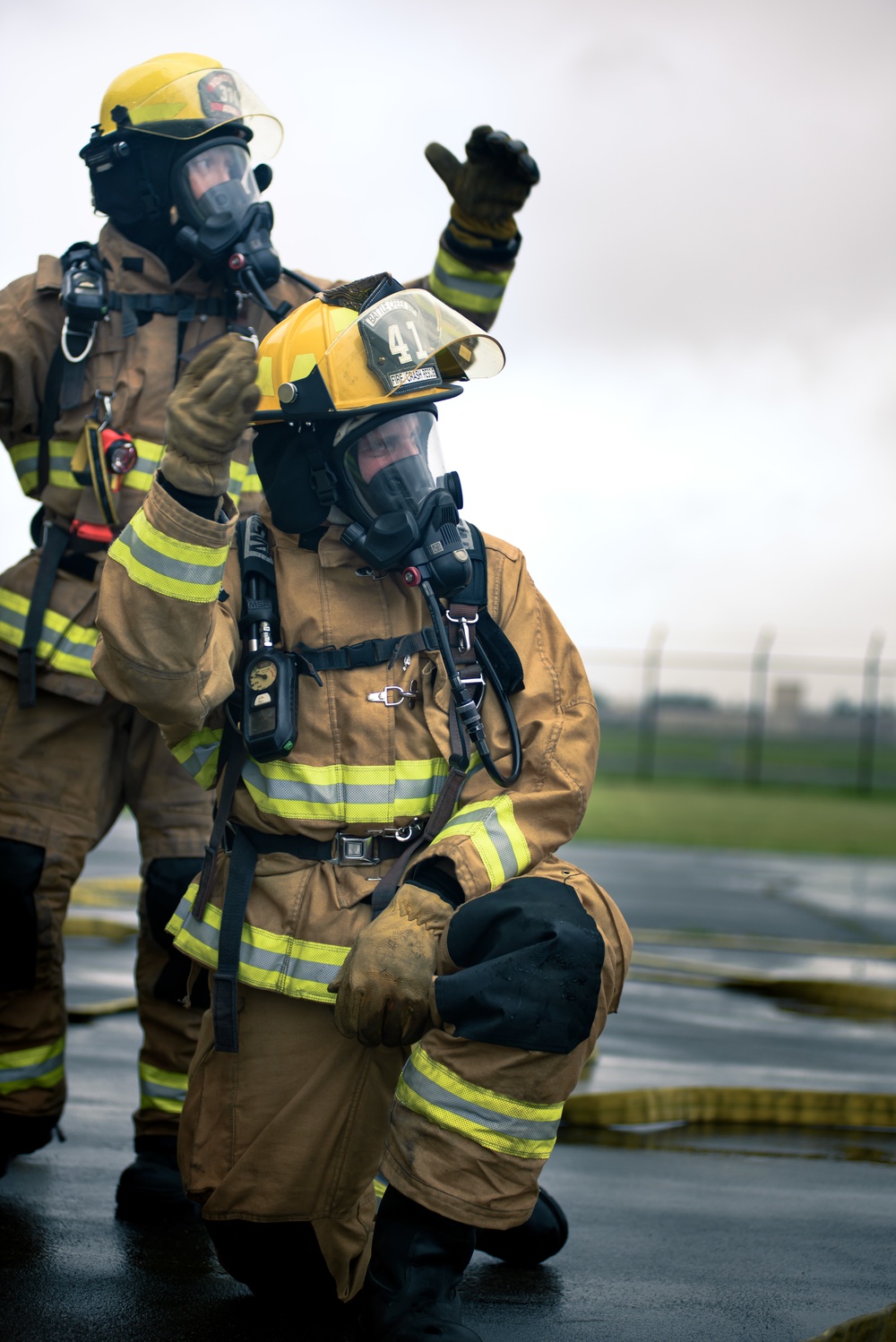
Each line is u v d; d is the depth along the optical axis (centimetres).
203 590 217
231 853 245
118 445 311
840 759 2952
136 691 225
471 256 363
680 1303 268
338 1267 245
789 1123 434
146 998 324
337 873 239
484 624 244
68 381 319
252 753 236
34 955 316
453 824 233
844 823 2141
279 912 240
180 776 332
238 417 212
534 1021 212
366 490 237
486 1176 215
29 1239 286
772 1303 270
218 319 331
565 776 238
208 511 218
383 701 241
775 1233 319
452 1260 220
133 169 321
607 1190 350
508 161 351
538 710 245
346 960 219
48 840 318
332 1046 239
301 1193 238
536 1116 218
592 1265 290
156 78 320
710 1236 313
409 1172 217
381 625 246
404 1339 210
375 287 251
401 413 238
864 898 1214
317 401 235
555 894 223
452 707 241
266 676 237
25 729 320
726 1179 366
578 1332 249
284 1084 239
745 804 2466
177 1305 254
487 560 254
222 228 316
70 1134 373
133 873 1091
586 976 216
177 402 212
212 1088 246
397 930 217
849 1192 358
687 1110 431
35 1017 323
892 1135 429
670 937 863
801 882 1333
